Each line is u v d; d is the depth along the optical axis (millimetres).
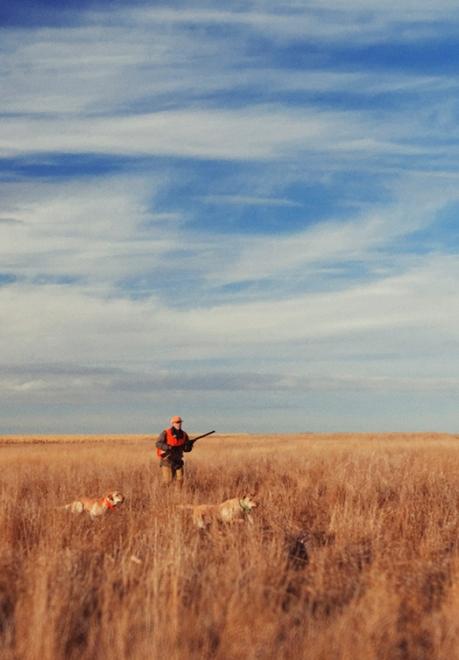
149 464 20406
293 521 10602
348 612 6230
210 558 8172
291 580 7438
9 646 5773
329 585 7270
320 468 17516
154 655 5375
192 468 18125
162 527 9383
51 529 9266
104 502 11422
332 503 12195
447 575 7703
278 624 6035
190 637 5801
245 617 6082
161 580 6961
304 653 5516
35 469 19000
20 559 8102
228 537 8977
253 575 7188
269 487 13781
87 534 9578
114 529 9867
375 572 7512
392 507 11469
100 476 16516
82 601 6625
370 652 5535
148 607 6180
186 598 6723
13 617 6324
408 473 15086
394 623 6133
